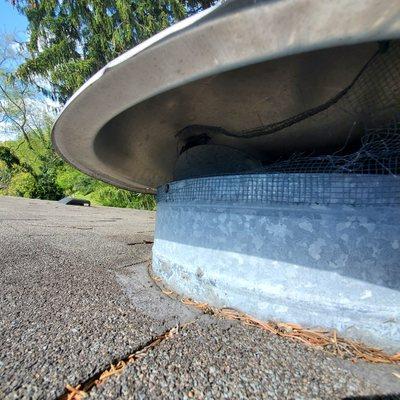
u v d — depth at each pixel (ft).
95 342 3.80
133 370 3.33
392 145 4.83
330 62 4.85
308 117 6.09
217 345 3.96
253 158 7.27
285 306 4.49
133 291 5.77
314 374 3.46
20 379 3.03
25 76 38.91
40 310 4.62
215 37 3.40
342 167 4.85
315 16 2.93
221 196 5.20
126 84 4.42
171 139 7.77
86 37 37.96
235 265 4.98
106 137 7.27
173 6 34.14
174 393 3.01
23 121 64.39
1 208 21.67
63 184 54.44
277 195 4.66
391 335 3.99
